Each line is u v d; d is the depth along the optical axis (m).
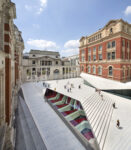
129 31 25.38
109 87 23.11
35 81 40.22
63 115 14.41
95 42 31.36
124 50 24.31
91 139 9.88
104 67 28.48
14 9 11.01
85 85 30.95
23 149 8.70
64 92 21.64
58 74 50.84
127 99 20.33
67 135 11.01
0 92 7.80
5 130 7.80
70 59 74.69
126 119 13.56
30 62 49.09
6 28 9.28
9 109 9.48
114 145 9.25
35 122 13.25
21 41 31.95
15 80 20.25
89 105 14.95
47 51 58.59
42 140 10.03
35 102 19.88
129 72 26.56
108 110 15.69
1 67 7.70
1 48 8.80
